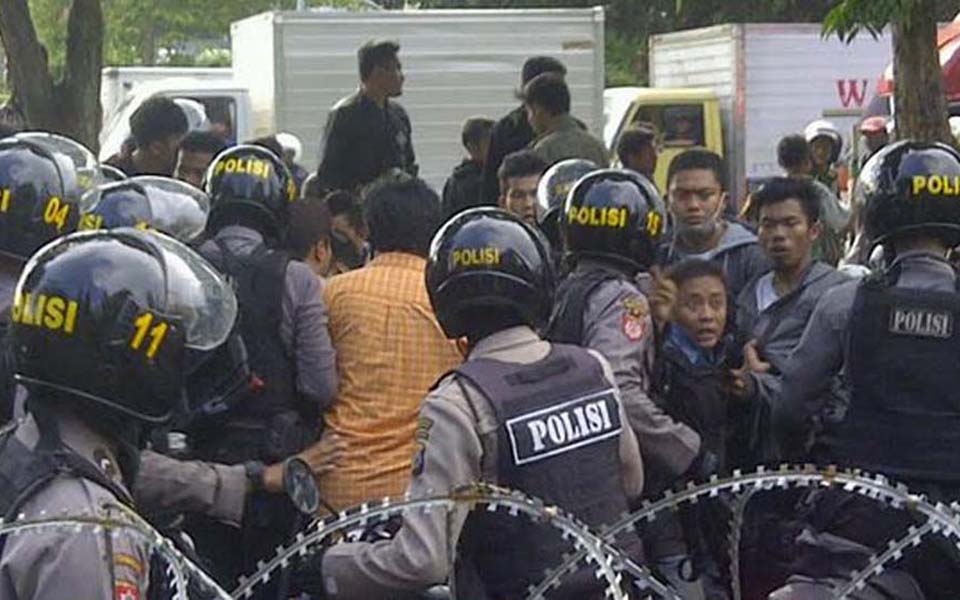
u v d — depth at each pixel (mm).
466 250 4453
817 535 4848
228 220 5965
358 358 5852
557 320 5578
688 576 5316
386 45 11453
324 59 20094
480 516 4266
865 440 4988
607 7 33344
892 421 4957
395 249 5969
